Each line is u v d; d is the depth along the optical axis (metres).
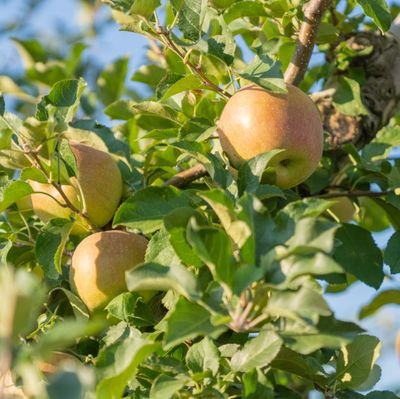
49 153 5.80
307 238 4.46
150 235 6.30
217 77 6.49
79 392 3.59
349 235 6.52
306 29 6.37
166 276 4.52
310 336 4.57
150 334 5.10
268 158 5.60
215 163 5.62
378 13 6.31
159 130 6.50
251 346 4.91
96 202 6.43
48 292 6.14
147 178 6.85
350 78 7.51
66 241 6.13
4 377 5.26
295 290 4.46
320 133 6.04
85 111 8.66
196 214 4.91
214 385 4.91
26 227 6.45
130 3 6.04
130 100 7.63
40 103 6.11
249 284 4.37
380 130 7.03
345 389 5.57
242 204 4.62
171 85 6.55
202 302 4.46
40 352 3.66
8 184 6.27
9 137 5.61
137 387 5.28
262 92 5.91
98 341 5.81
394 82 7.54
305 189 6.76
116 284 5.90
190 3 6.13
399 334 6.36
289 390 5.41
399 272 6.37
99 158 6.52
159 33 6.05
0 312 3.64
